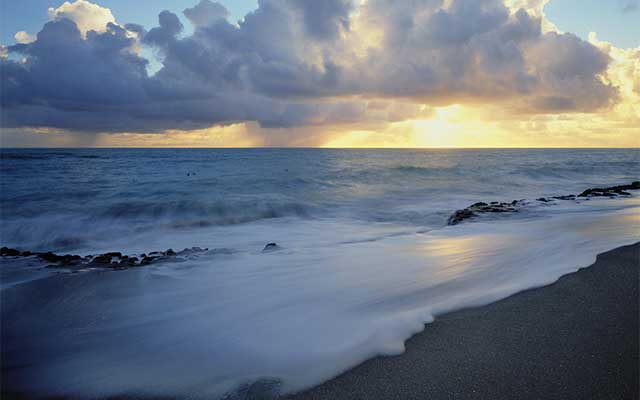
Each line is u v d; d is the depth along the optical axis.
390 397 2.19
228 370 2.65
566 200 12.95
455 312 3.30
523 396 2.15
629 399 2.10
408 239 7.18
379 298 3.84
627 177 30.05
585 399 2.11
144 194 18.06
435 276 4.50
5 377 2.72
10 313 3.91
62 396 2.47
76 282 4.82
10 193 18.27
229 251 7.13
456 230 7.99
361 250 6.30
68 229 11.64
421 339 2.84
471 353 2.62
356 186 22.19
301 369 2.56
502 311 3.29
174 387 2.49
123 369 2.78
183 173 31.52
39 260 7.00
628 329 2.89
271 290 4.32
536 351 2.62
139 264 6.32
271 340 3.03
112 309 3.95
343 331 3.09
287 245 8.08
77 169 36.78
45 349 3.13
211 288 4.52
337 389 2.29
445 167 35.09
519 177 28.02
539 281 3.97
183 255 6.73
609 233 6.29
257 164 45.19
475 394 2.18
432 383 2.30
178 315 3.73
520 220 8.98
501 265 4.79
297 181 24.20
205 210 13.95
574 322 3.04
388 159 58.06
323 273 4.92
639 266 4.36
